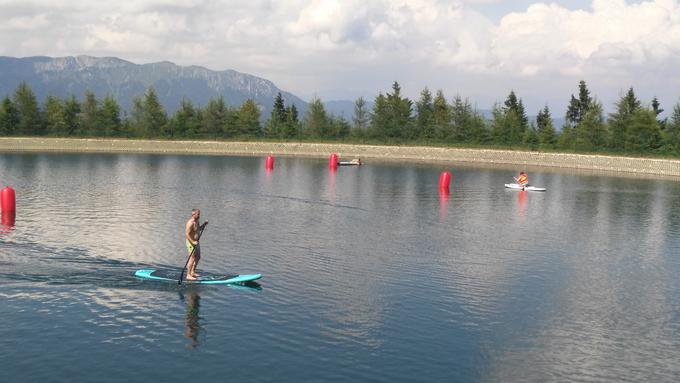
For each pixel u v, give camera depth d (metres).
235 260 25.91
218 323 17.94
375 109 125.25
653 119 96.31
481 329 18.27
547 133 110.81
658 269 26.80
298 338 17.00
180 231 32.00
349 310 19.53
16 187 50.41
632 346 17.42
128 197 45.94
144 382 14.12
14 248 26.81
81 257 25.30
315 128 128.88
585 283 23.98
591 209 46.00
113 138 122.56
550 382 14.95
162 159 93.31
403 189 56.62
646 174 85.25
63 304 19.16
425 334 17.67
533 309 20.38
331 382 14.41
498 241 32.16
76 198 44.50
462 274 24.67
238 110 131.50
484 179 70.44
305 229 34.12
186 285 21.52
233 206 42.72
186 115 128.75
